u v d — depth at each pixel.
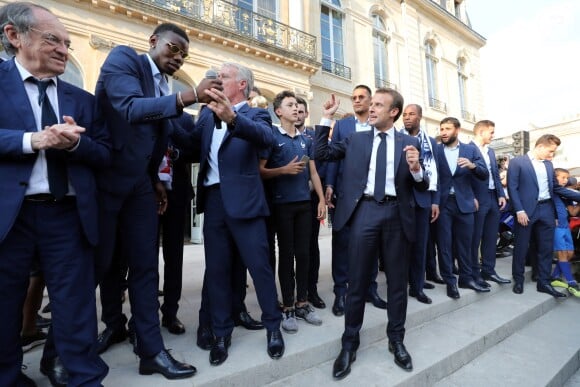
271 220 2.80
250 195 2.09
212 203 2.17
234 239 2.13
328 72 10.42
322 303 2.93
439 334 2.72
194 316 2.70
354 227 2.24
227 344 2.05
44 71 1.53
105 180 1.74
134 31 6.47
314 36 9.58
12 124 1.43
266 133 2.02
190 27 7.08
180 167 2.52
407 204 2.20
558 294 3.89
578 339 2.99
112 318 2.19
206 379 1.78
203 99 1.63
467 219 3.57
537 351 2.76
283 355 2.05
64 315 1.52
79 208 1.53
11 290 1.48
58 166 1.51
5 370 1.53
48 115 1.51
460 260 3.65
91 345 1.57
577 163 19.41
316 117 9.98
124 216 1.84
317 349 2.20
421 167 2.25
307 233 2.69
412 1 13.45
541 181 4.03
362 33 11.62
